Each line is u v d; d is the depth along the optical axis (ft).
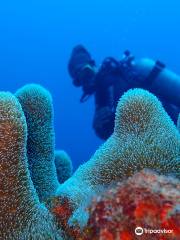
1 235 3.98
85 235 3.42
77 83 14.74
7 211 4.05
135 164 4.77
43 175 5.90
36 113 5.90
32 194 4.31
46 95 6.07
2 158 4.09
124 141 5.14
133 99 5.31
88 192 4.61
